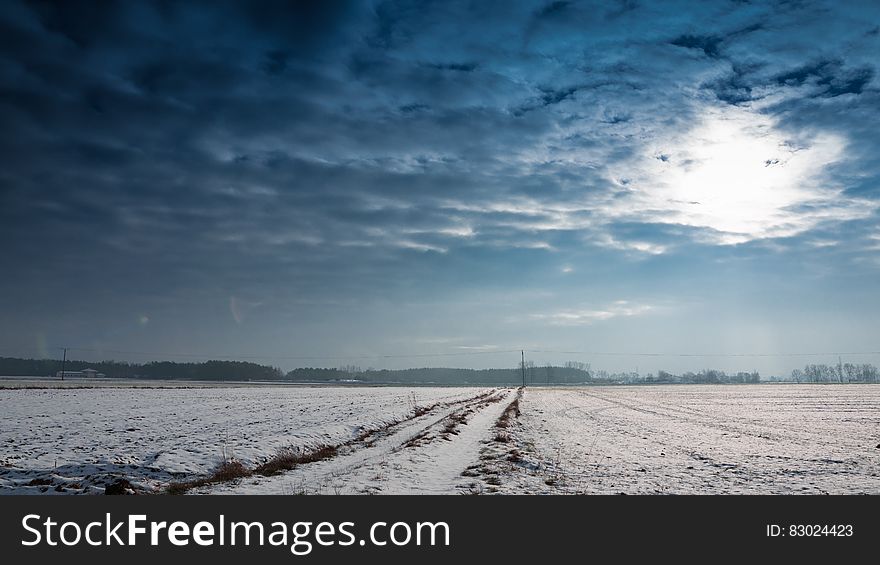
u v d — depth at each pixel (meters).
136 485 16.03
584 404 70.12
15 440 25.64
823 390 129.00
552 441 30.06
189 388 101.50
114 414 40.84
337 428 31.39
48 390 75.69
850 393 108.06
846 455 25.03
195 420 36.59
